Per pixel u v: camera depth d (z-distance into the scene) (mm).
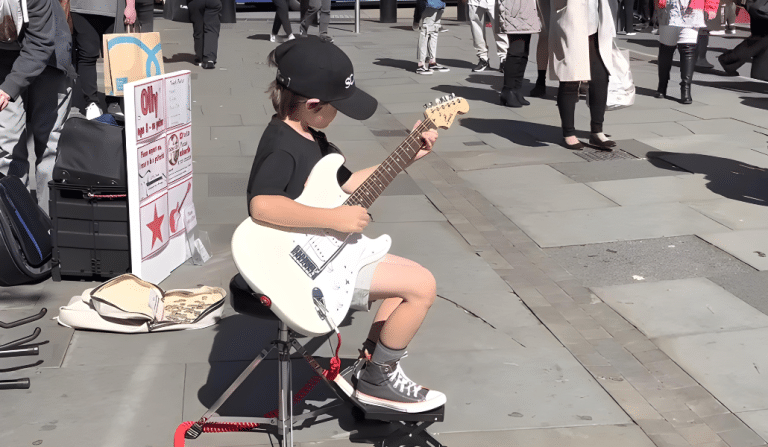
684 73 9297
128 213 4422
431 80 11273
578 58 7215
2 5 4430
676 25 9219
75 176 4391
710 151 7410
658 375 3639
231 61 12703
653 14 16297
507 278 4715
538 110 9328
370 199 2910
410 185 6531
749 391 3508
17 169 5023
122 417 3244
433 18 11617
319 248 2828
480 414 3299
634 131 8203
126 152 4273
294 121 2904
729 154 7309
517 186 6504
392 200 6141
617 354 3824
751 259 4965
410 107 9484
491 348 3863
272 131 2865
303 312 2754
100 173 4371
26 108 5047
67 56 5027
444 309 4277
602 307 4336
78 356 3738
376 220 5691
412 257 5020
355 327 4047
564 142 7703
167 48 14086
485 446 3080
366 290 2934
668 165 7012
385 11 18516
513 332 4035
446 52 13938
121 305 3967
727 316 4215
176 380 3541
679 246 5203
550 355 3805
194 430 3031
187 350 3818
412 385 3082
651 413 3324
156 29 16859
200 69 11945
